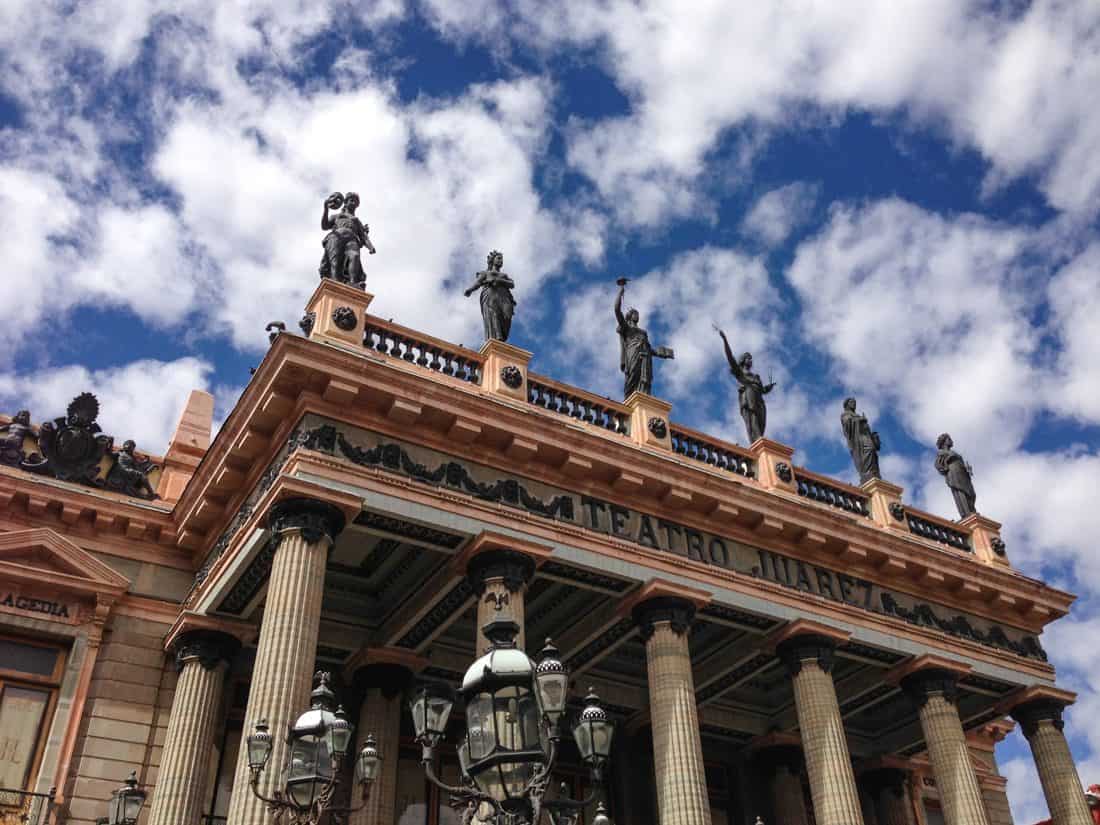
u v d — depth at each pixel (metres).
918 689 31.02
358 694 28.50
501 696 12.44
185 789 23.91
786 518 29.61
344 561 27.83
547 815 22.81
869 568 31.62
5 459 27.73
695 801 23.75
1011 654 33.47
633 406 29.73
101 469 29.41
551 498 26.03
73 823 23.89
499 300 28.75
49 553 26.64
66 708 25.17
